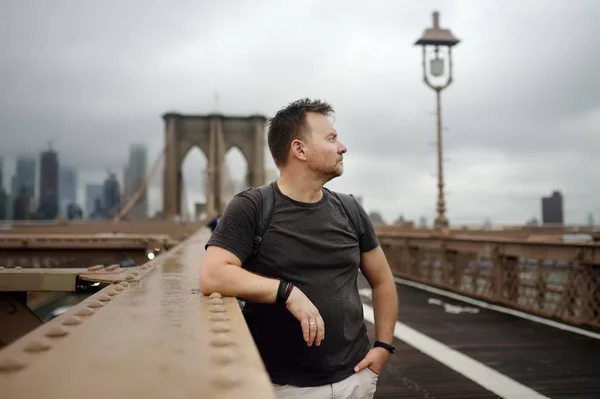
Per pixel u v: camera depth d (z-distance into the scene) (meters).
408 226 21.47
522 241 7.98
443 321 7.16
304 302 1.71
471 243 9.79
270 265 1.87
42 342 0.95
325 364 1.83
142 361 0.85
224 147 67.94
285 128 1.95
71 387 0.71
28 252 5.63
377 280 2.18
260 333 1.89
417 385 4.29
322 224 1.93
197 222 23.92
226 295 1.71
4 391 0.69
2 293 2.21
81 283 2.21
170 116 65.69
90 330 1.08
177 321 1.19
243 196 1.94
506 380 4.40
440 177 14.89
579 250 6.66
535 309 7.82
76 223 18.66
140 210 51.78
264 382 0.76
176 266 2.77
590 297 6.70
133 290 1.78
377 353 2.00
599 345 5.65
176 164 64.62
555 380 4.40
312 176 1.94
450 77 15.10
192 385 0.74
